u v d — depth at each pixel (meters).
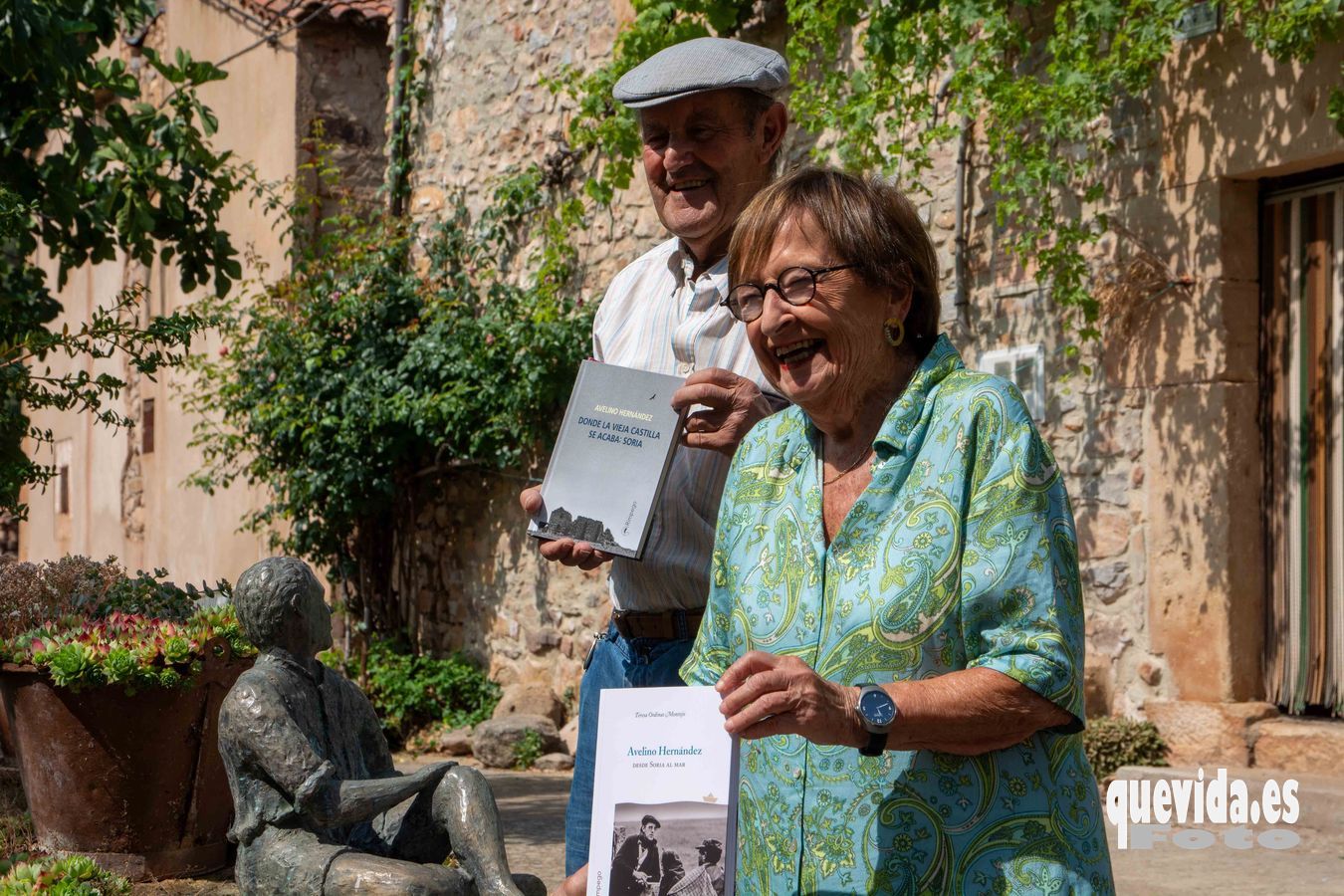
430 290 9.97
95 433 15.54
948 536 1.76
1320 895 4.23
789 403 2.65
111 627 4.45
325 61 11.28
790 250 1.86
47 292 6.83
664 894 1.73
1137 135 6.22
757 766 1.90
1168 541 6.08
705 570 2.71
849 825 1.78
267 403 10.04
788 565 1.90
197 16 13.02
